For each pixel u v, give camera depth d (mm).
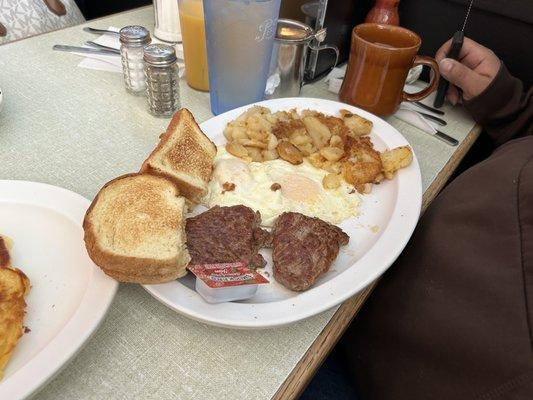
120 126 1082
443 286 757
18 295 571
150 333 622
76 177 898
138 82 1188
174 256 615
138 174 728
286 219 790
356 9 1421
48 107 1117
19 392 471
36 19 1680
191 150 872
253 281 632
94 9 2305
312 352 622
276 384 577
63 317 588
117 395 548
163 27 1421
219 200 858
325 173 987
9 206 729
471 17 1391
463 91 1215
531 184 717
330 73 1424
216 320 580
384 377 875
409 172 948
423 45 1536
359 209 904
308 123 1053
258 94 1174
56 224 713
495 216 732
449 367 714
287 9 1309
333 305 630
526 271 655
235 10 959
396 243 754
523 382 586
